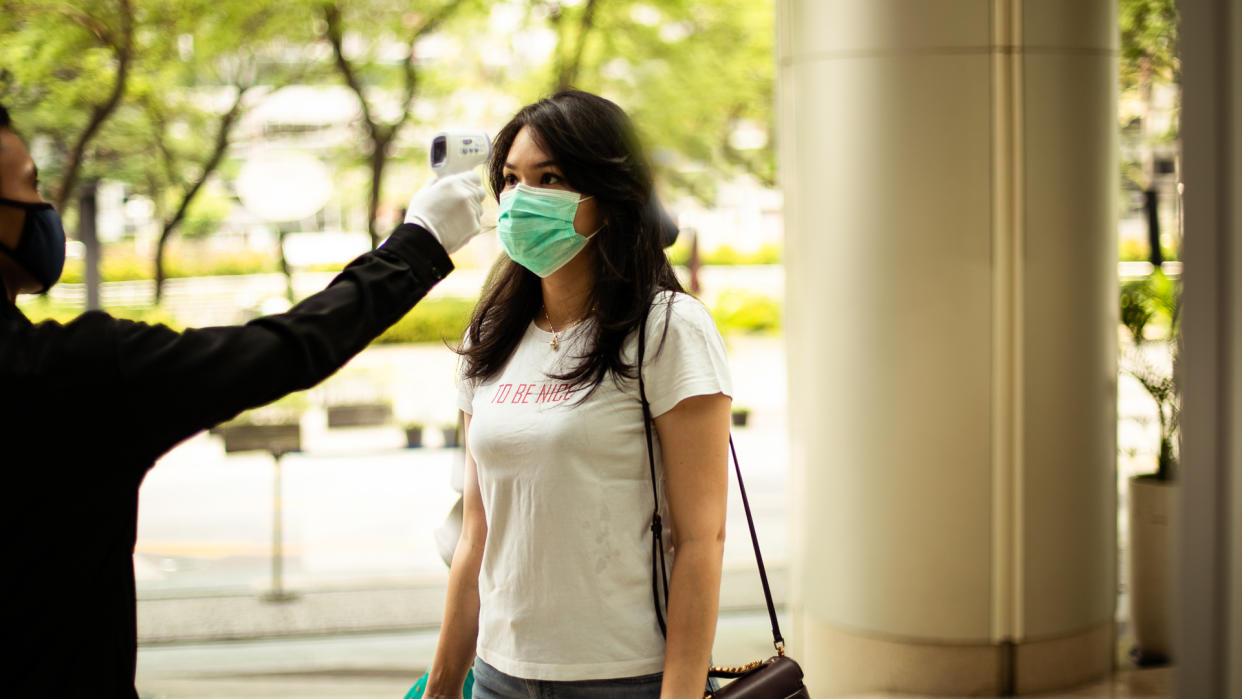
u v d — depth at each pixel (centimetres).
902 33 423
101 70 1222
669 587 194
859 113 432
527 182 203
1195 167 300
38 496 142
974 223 425
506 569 199
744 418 1300
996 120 422
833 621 454
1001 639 435
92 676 149
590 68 1427
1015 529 432
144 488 1011
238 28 1304
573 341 201
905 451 434
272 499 963
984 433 430
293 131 1758
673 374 192
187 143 1633
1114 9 437
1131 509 487
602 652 193
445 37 1430
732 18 1466
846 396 443
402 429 1229
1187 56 299
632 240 201
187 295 2148
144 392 142
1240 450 296
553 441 192
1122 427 499
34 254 155
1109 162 439
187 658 553
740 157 1786
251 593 674
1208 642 304
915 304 429
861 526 443
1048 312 430
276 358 148
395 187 1866
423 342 1906
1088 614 445
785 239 471
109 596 150
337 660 548
